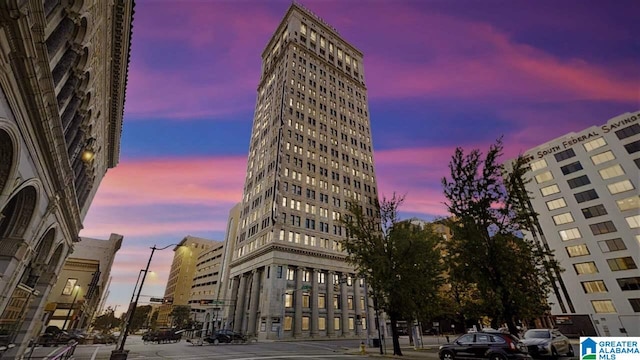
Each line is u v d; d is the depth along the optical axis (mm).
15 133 9750
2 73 8266
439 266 24016
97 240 66125
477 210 18781
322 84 84062
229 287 69938
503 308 16812
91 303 62219
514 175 18828
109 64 19891
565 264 51219
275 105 76438
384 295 23453
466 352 15625
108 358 21188
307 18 94500
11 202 13938
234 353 24344
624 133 51438
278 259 53750
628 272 45219
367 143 86500
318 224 62312
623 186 49188
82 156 21562
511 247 17734
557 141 58344
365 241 25203
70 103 15922
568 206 53656
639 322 42438
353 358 21000
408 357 20344
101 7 14477
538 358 16438
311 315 53594
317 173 67938
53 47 11117
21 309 18641
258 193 68812
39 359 17922
